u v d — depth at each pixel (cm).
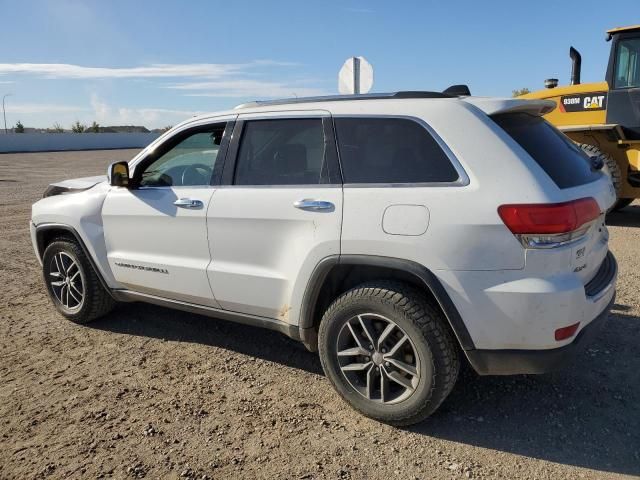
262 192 359
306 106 359
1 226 982
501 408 344
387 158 322
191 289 400
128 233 432
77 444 312
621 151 885
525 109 331
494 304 287
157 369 404
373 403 329
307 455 300
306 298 342
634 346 418
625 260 651
